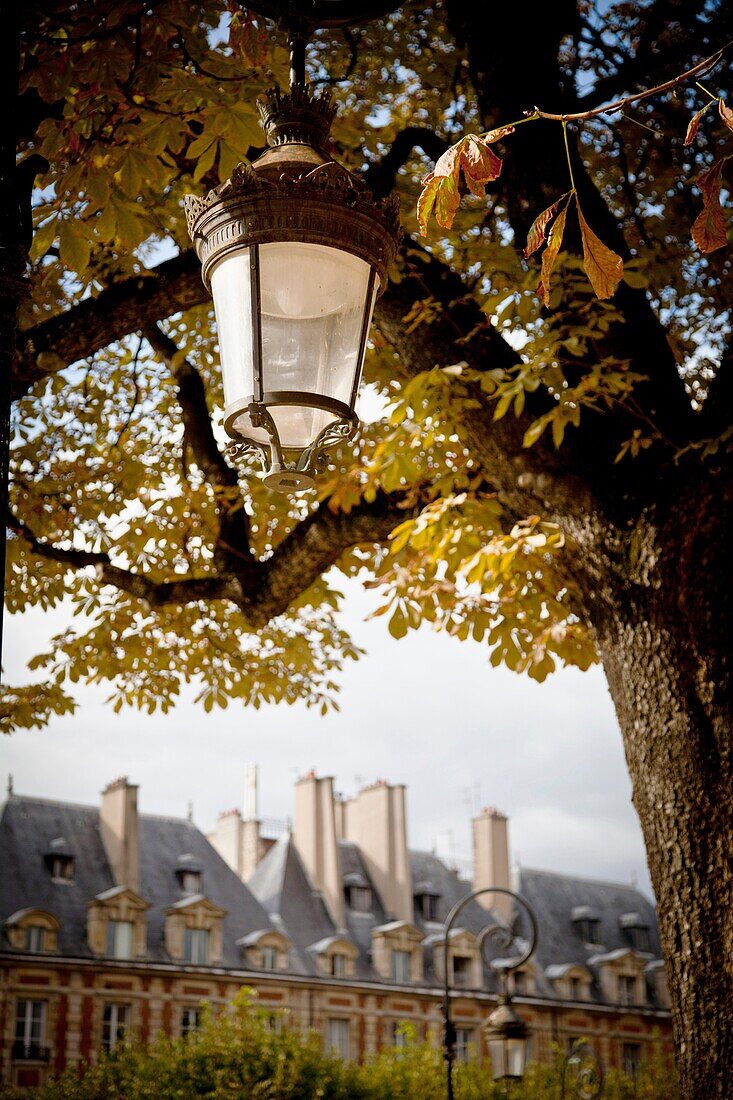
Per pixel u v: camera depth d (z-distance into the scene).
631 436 6.41
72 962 42.66
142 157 4.89
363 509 7.76
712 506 6.02
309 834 53.12
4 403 3.12
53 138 4.95
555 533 6.62
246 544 8.44
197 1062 23.58
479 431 6.69
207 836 57.44
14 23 3.38
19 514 10.12
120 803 47.38
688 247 9.27
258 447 3.68
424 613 7.71
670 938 5.82
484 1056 51.75
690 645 5.98
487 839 58.53
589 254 3.24
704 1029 5.62
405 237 7.10
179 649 11.16
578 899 61.84
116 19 4.89
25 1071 40.66
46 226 5.00
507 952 55.75
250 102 5.04
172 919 45.84
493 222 8.83
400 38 9.20
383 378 8.86
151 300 6.57
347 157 8.05
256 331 3.48
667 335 9.29
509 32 6.92
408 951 52.03
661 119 9.04
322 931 50.66
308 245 3.54
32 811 46.72
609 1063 56.12
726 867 5.71
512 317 7.30
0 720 11.09
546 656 7.62
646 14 9.00
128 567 10.77
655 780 5.97
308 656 11.34
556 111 6.87
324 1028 47.84
